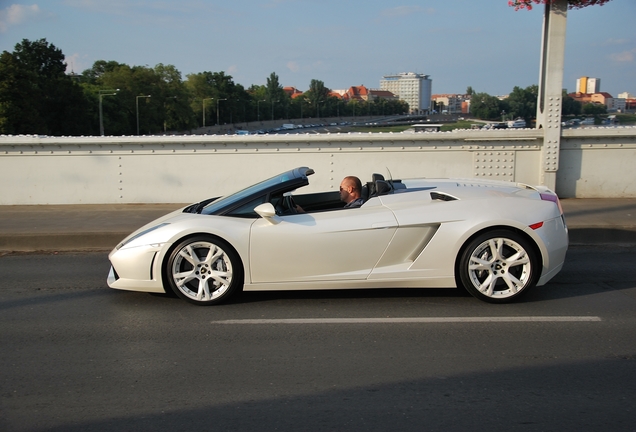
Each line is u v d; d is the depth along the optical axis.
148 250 5.26
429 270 5.16
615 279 6.11
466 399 3.37
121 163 10.62
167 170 10.62
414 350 4.16
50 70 114.31
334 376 3.73
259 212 5.08
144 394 3.51
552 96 9.98
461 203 5.24
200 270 5.29
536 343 4.26
